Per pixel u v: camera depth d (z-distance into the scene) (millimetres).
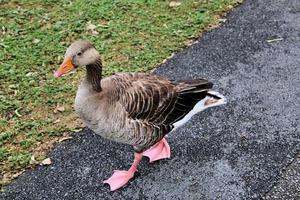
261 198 1729
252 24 2531
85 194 1772
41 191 1782
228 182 1787
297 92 2135
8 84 2197
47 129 1990
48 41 2428
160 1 2699
